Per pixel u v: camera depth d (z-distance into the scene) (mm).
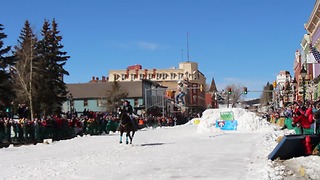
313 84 57000
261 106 152125
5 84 44656
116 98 89500
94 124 41844
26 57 53094
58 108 58219
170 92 100625
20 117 35562
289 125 37594
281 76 103875
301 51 72875
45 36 61969
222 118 36906
